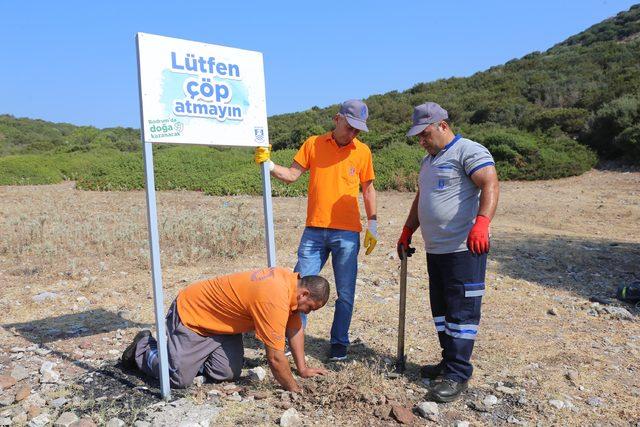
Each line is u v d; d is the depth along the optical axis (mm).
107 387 3814
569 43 53281
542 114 24859
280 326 3566
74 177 25750
